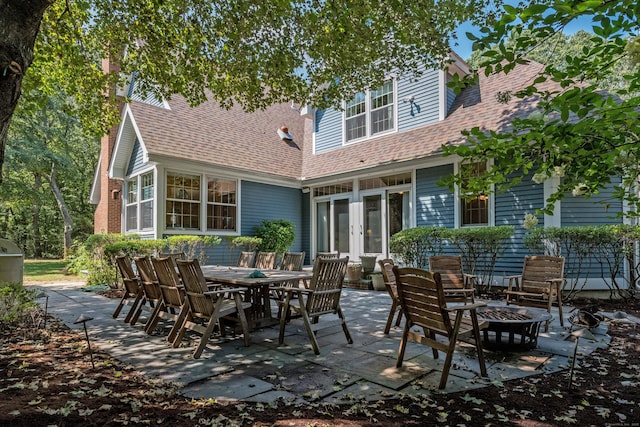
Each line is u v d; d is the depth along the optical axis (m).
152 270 4.63
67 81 6.57
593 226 6.40
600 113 2.06
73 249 14.74
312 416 2.33
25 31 2.32
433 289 2.90
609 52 1.98
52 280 10.41
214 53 5.91
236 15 5.05
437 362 3.37
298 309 3.85
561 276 4.99
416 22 5.04
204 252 9.22
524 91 2.31
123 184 10.76
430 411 2.40
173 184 9.25
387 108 10.34
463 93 9.42
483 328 3.33
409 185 9.19
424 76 9.53
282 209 11.55
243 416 2.32
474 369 3.17
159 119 9.70
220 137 10.76
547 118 2.32
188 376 3.01
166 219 9.05
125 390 2.72
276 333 4.52
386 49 5.77
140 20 5.58
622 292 6.68
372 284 8.45
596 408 2.45
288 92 6.39
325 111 11.98
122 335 4.38
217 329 4.69
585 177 2.48
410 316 3.23
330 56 5.54
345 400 2.56
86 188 21.92
